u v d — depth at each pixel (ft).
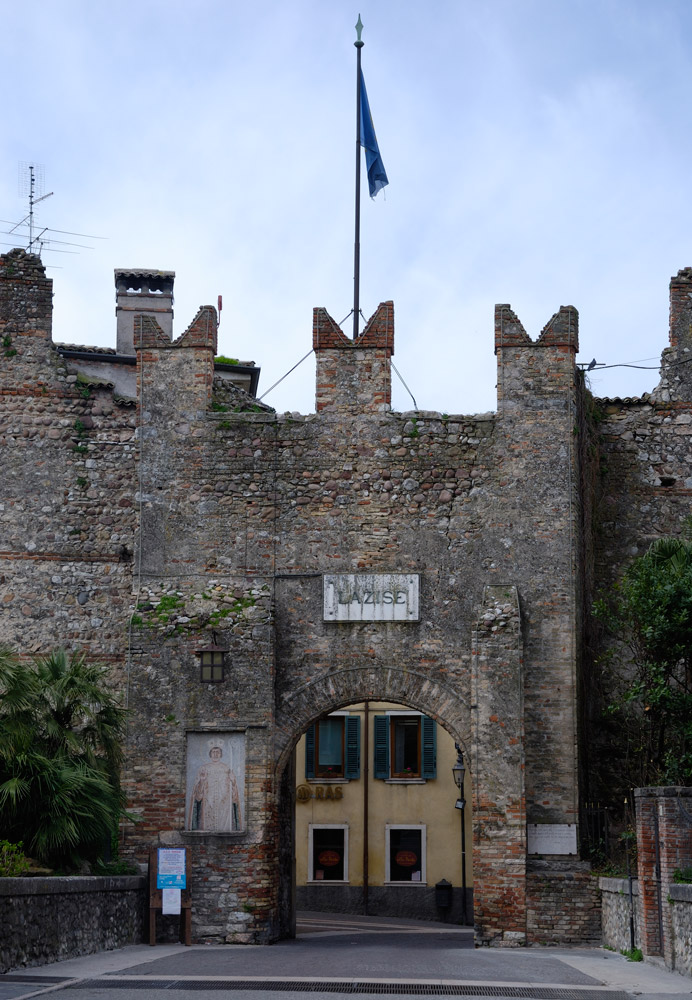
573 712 89.56
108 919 75.92
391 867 141.08
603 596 98.53
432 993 55.11
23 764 77.10
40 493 97.91
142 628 91.20
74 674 84.94
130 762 89.51
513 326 94.79
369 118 110.52
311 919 131.95
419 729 143.13
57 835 76.95
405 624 91.97
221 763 89.30
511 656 88.28
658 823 68.74
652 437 102.99
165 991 54.13
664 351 104.32
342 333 95.86
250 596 91.56
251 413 95.50
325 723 145.18
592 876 86.38
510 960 71.26
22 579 96.78
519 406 93.91
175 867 82.58
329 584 92.68
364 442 94.48
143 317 96.94
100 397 99.45
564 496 92.53
